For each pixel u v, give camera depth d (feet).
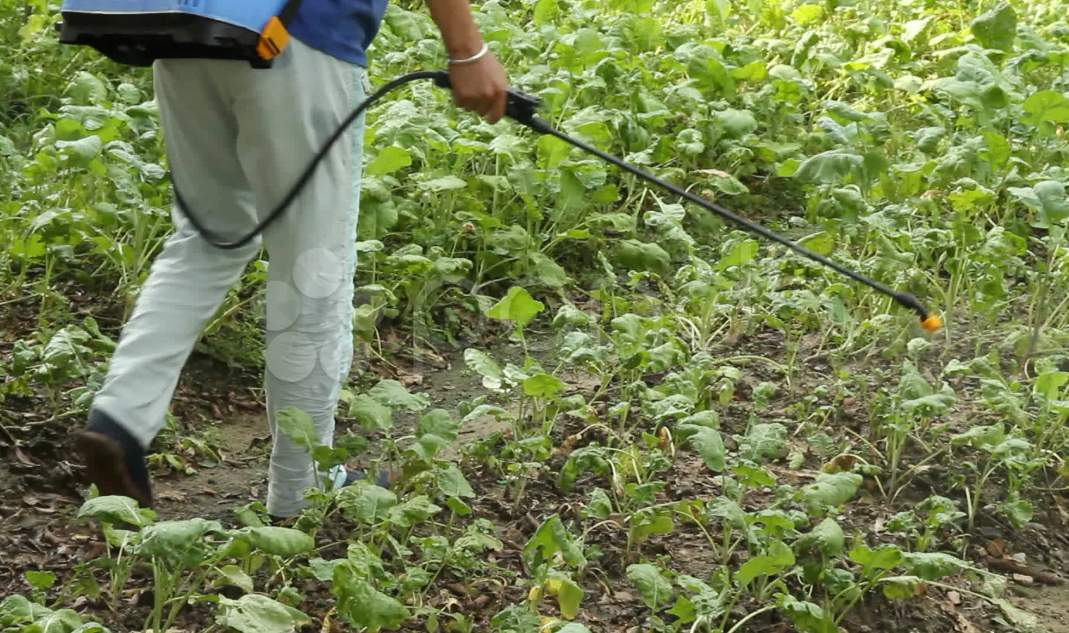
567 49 22.27
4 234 16.63
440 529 12.64
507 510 13.14
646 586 11.02
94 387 13.08
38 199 17.46
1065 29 24.53
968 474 14.23
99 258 17.49
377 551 11.41
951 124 22.58
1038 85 25.27
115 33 9.73
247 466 14.06
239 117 10.39
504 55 24.30
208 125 10.65
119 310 16.61
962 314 18.16
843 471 13.47
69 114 16.83
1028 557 13.26
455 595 11.71
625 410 13.99
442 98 21.56
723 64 23.30
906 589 11.66
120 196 15.98
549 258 18.89
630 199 20.49
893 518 12.94
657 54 25.23
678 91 22.63
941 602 12.38
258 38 9.66
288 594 10.83
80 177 17.61
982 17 24.50
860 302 17.25
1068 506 14.10
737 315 17.46
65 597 10.96
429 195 18.84
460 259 17.47
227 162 10.87
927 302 17.35
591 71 22.54
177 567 10.21
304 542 10.18
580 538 12.28
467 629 11.21
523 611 10.77
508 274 18.53
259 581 11.52
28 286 16.65
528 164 18.95
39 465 13.21
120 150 16.38
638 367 14.87
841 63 25.25
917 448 14.65
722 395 14.84
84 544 12.09
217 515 13.00
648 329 15.55
